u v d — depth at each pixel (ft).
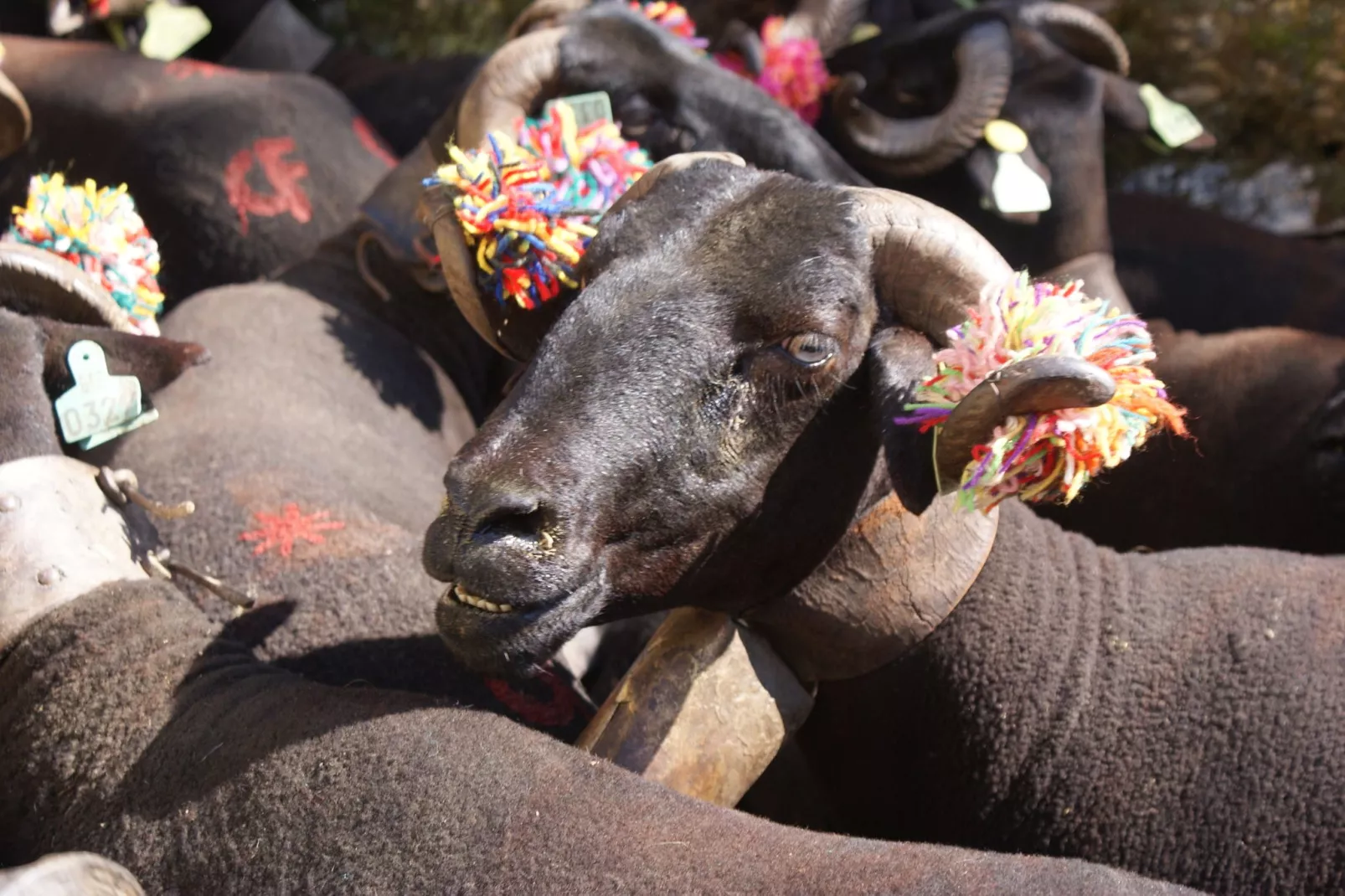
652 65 12.19
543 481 7.47
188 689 7.75
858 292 8.02
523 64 11.95
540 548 7.49
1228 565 9.52
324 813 7.01
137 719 7.63
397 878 6.77
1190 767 8.73
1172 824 8.70
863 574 8.65
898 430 7.79
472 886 6.68
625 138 12.22
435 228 9.38
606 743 8.43
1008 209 13.47
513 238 8.87
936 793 9.28
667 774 8.38
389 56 21.56
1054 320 7.32
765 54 14.39
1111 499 14.03
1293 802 8.55
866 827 9.84
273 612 9.23
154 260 9.29
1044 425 7.14
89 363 8.31
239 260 15.69
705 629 8.72
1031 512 9.66
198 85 16.28
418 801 6.96
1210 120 20.48
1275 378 13.83
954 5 16.79
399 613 9.37
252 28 18.86
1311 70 20.16
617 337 7.91
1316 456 13.24
